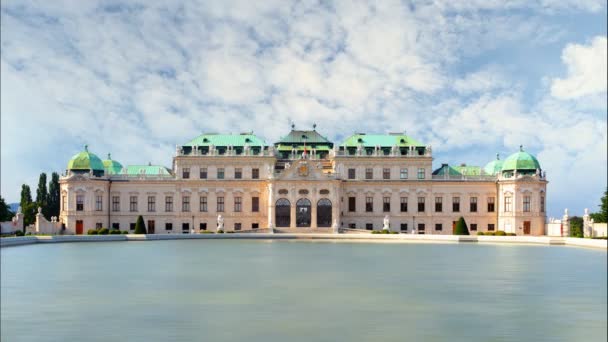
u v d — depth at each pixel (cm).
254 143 17175
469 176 16975
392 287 7231
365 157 16938
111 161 18400
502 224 16662
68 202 16138
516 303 6406
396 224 16900
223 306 6222
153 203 16812
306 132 18238
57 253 10700
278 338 5169
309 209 16338
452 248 12181
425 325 5566
